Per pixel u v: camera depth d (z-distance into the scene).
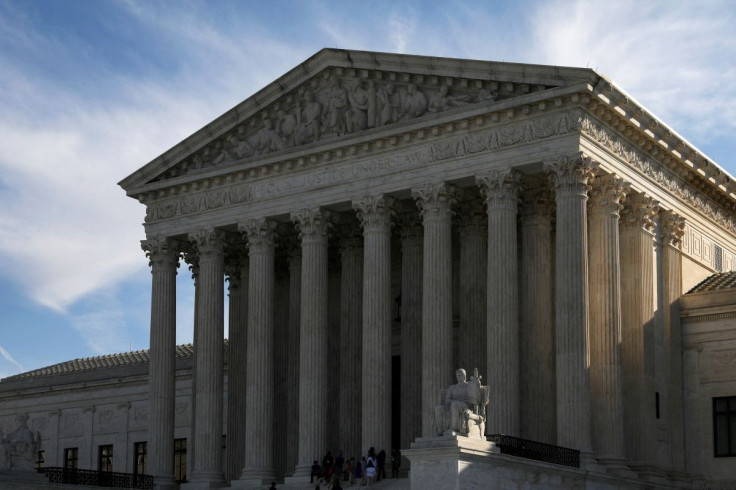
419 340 81.75
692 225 83.31
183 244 90.25
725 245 89.38
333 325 90.12
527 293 76.12
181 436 108.31
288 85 83.12
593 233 72.50
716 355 78.69
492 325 71.25
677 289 79.94
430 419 73.06
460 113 74.06
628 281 75.31
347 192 79.62
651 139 75.44
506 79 72.62
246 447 82.06
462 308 79.06
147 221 89.94
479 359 78.06
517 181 72.69
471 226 79.25
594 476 66.00
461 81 75.06
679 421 78.38
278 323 91.25
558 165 70.19
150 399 87.31
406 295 82.50
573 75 69.56
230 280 93.06
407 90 78.06
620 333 71.75
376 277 77.50
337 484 72.75
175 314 89.06
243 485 80.62
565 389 68.56
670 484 74.38
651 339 75.69
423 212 75.75
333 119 80.94
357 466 73.69
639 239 75.56
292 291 88.38
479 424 58.75
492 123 73.38
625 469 69.62
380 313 77.12
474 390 58.81
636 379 73.69
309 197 81.50
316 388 79.44
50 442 119.69
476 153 73.81
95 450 115.88
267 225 83.81
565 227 69.88
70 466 117.56
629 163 74.56
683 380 79.56
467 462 56.28
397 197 78.75
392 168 77.62
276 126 84.75
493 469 57.94
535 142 71.44
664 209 78.44
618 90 70.62
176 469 108.19
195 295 90.81
